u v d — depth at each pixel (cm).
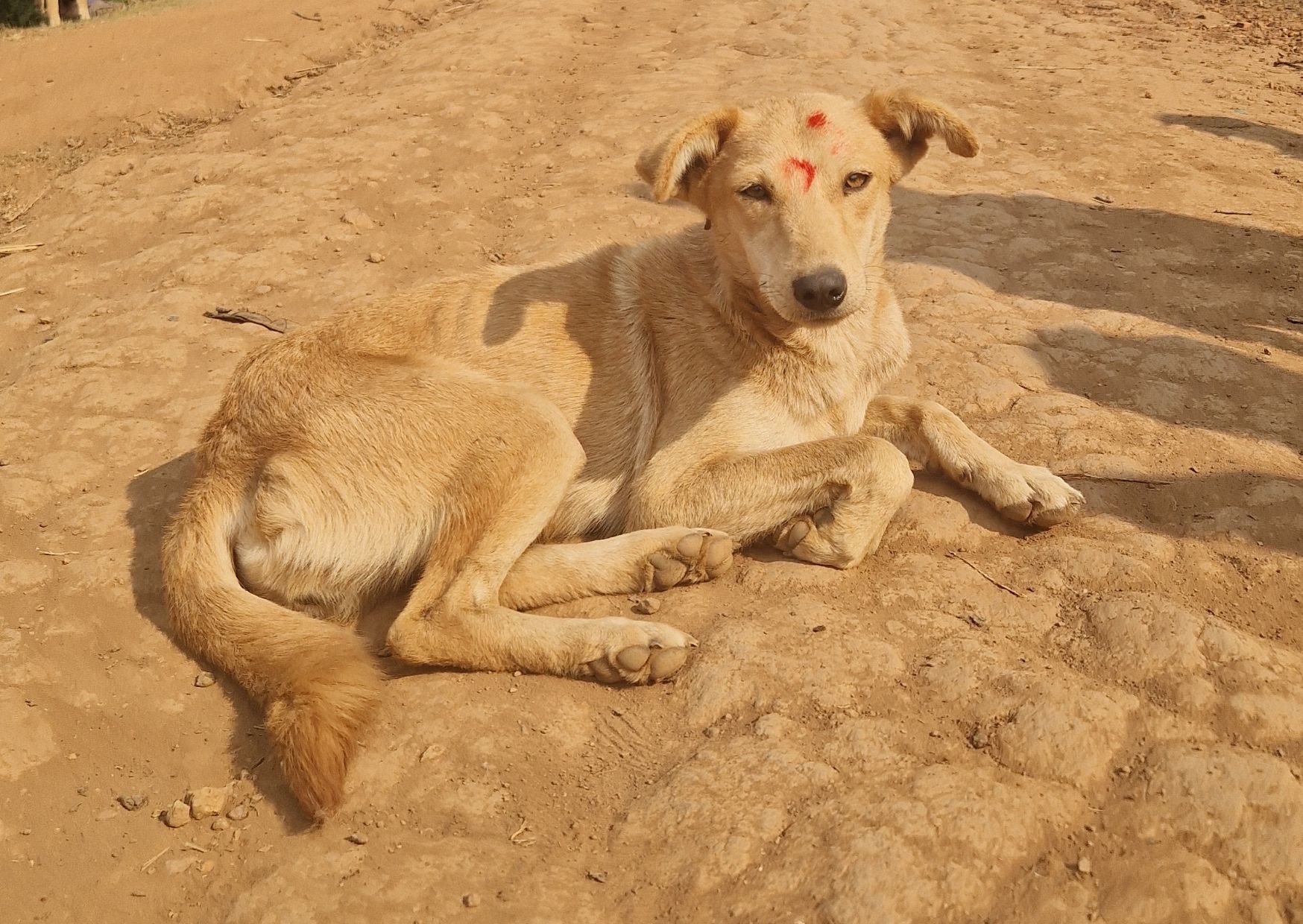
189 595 92
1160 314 129
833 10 252
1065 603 91
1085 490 103
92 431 121
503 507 93
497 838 77
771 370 98
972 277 138
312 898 74
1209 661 83
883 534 98
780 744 80
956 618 90
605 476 102
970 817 74
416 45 254
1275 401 113
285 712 83
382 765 82
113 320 142
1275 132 183
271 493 94
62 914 76
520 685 88
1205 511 99
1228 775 75
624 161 177
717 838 75
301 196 171
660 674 87
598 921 72
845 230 94
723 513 97
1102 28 251
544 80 221
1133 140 180
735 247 95
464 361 101
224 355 135
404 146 188
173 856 79
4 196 199
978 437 103
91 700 89
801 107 97
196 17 311
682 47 238
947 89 201
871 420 107
